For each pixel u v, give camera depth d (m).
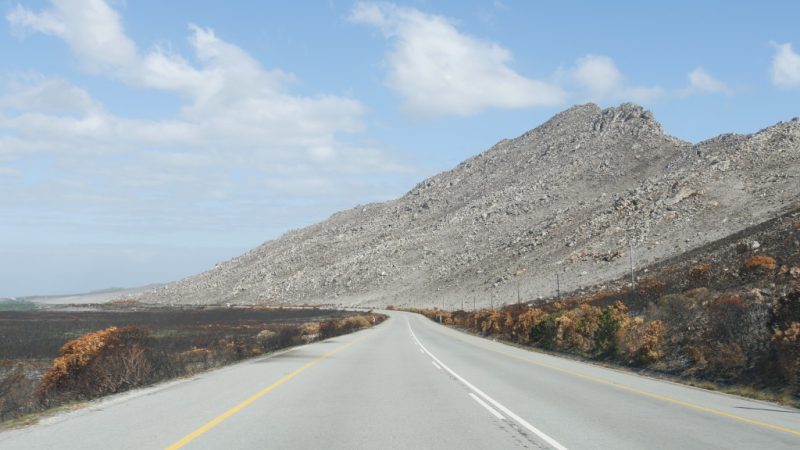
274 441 8.59
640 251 84.81
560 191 181.12
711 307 21.20
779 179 89.00
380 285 172.38
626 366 21.69
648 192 106.56
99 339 17.88
